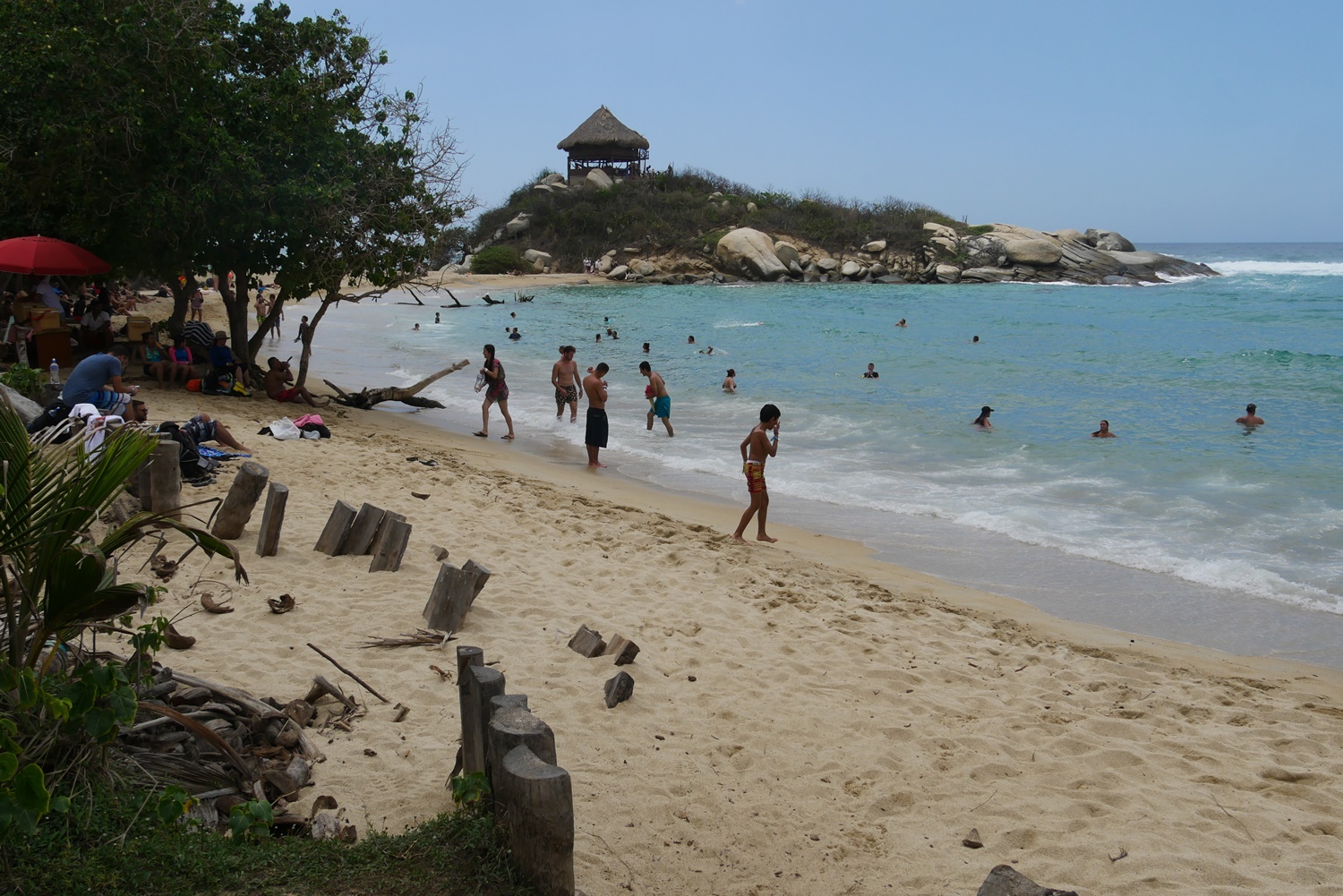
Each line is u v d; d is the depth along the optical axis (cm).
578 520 990
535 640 643
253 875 320
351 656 582
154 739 401
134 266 1603
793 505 1188
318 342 3066
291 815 391
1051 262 6675
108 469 344
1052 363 2502
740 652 659
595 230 7412
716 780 476
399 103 1634
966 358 2633
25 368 1110
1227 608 827
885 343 3050
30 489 328
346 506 768
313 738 468
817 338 3197
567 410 1886
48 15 1416
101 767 354
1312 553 970
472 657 407
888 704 586
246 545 768
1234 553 975
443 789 424
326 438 1304
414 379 2264
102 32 1410
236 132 1506
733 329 3572
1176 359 2553
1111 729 563
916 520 1116
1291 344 2917
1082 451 1474
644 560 866
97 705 343
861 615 755
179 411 1367
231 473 979
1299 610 823
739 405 1936
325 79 1587
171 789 340
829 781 486
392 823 392
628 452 1508
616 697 550
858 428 1686
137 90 1388
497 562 812
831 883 394
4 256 1295
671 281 6581
